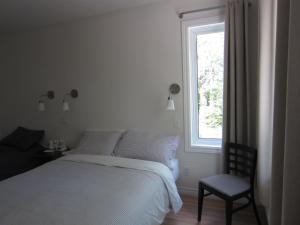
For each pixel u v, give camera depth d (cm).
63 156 303
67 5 283
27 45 379
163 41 291
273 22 180
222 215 248
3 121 420
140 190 191
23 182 212
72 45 347
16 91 400
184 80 286
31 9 291
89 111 349
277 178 86
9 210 163
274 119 86
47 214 155
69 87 358
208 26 275
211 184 225
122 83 321
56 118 376
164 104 300
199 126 300
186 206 269
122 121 328
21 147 363
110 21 317
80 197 178
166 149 268
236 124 254
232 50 246
